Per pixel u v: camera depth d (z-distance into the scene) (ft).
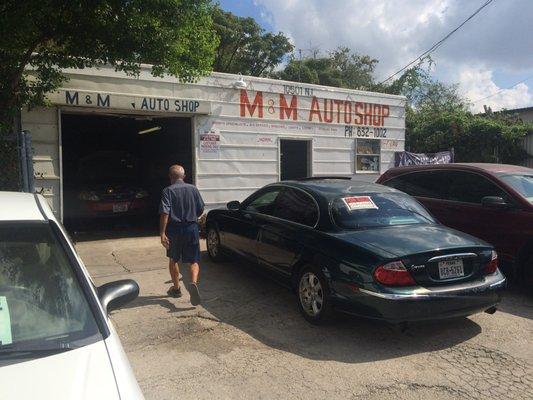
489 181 23.54
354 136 45.37
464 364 14.47
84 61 24.23
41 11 20.26
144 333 16.44
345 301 15.65
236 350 15.20
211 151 37.01
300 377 13.47
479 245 16.58
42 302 8.46
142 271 24.88
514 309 19.53
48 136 30.50
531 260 21.13
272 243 19.76
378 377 13.55
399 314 14.73
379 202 19.13
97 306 8.61
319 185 20.36
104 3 21.31
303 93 41.70
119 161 43.93
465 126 67.77
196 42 25.11
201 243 32.48
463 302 15.58
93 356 7.45
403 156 48.37
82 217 37.42
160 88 34.12
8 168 23.48
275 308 19.07
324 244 16.85
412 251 15.30
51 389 6.62
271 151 40.06
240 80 37.29
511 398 12.57
